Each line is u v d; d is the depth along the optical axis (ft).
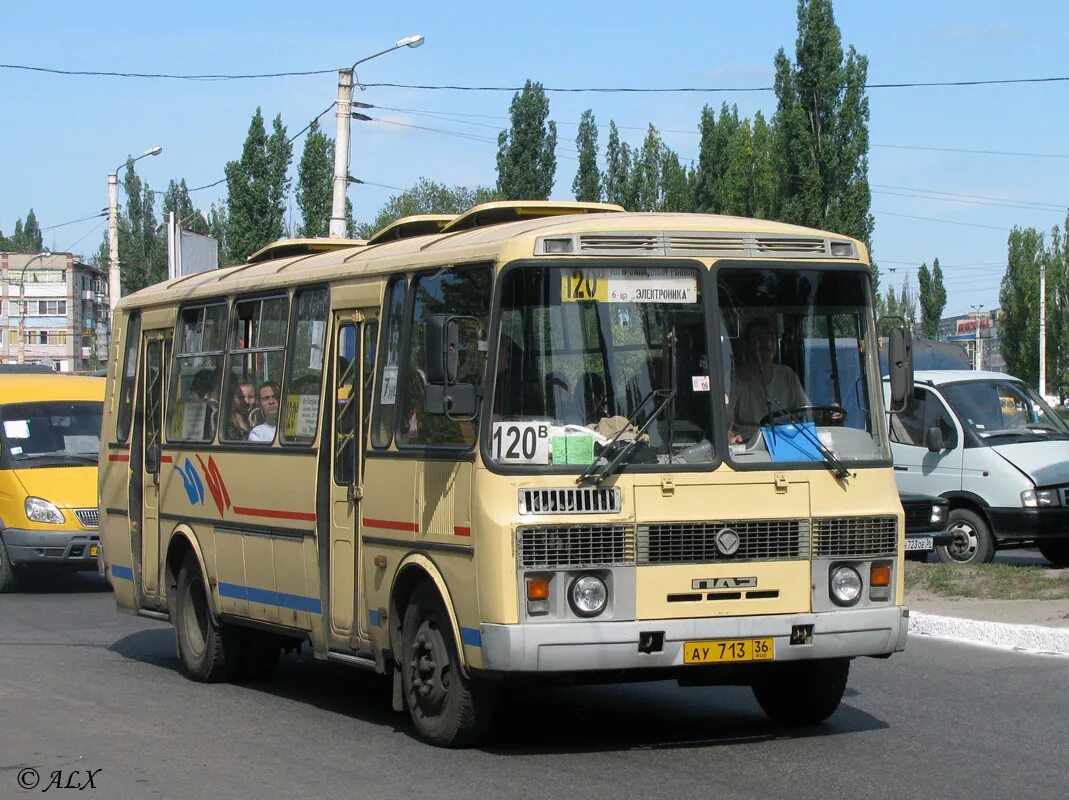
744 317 28.40
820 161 119.96
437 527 28.43
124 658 43.86
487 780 26.27
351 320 32.86
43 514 60.34
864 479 28.66
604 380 27.30
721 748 28.99
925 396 59.93
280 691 37.83
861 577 28.43
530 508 26.48
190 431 40.45
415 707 29.78
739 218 29.96
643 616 26.73
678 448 27.43
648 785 25.72
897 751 28.50
